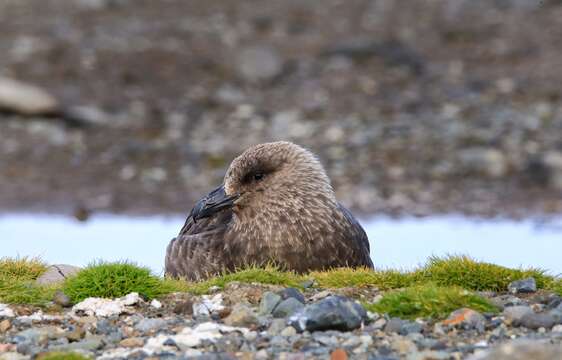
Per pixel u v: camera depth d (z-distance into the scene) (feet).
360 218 56.08
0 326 25.90
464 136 66.85
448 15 93.56
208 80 78.59
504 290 28.76
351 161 64.34
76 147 68.49
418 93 74.79
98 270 28.68
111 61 81.00
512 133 66.85
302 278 29.76
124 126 71.51
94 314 27.02
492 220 54.75
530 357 18.30
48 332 25.12
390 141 66.95
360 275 29.53
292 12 96.07
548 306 26.55
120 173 64.80
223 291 28.17
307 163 32.76
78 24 90.53
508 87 75.05
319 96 75.10
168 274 33.63
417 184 61.21
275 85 77.87
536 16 93.09
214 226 33.88
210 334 24.25
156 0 99.09
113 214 57.62
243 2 99.14
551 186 60.70
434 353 22.08
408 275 29.45
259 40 87.40
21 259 32.81
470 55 83.30
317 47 85.40
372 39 84.17
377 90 75.77
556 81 76.02
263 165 32.48
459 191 60.23
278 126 70.13
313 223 32.07
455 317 24.73
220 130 70.33
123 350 23.48
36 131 70.79
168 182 63.16
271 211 32.19
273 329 24.61
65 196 60.49
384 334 24.17
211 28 90.38
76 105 73.77
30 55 81.92
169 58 81.97
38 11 94.73
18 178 63.82
